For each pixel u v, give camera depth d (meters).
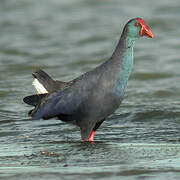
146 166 8.46
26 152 9.89
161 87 18.11
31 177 7.80
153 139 11.12
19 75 19.89
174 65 21.52
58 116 11.20
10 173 8.09
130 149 10.02
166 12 33.94
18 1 40.06
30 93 16.75
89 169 8.27
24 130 12.43
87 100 10.78
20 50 25.19
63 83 11.46
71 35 28.72
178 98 16.45
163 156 9.28
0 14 35.62
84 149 10.11
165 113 13.84
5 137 11.69
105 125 12.82
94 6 37.53
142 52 24.20
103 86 10.73
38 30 30.39
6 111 14.55
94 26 30.92
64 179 7.66
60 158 9.22
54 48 25.58
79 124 11.10
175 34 28.16
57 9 36.97
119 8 36.19
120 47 11.03
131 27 11.05
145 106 15.06
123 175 7.86
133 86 18.44
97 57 23.20
